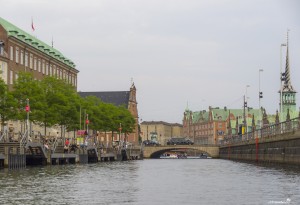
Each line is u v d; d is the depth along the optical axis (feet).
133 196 116.47
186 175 196.34
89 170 225.56
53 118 296.30
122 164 327.47
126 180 165.78
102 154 377.50
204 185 145.38
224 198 111.45
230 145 501.56
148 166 296.92
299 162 221.87
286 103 503.61
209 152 635.25
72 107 321.73
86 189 132.16
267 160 295.89
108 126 449.48
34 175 178.81
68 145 303.07
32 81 285.23
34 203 103.09
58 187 136.56
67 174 190.29
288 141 242.78
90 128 404.36
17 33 372.79
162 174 203.41
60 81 331.16
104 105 459.73
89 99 455.63
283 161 253.44
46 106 285.43
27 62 386.93
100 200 108.47
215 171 226.99
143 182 157.69
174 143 647.15
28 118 247.70
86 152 319.47
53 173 193.67
